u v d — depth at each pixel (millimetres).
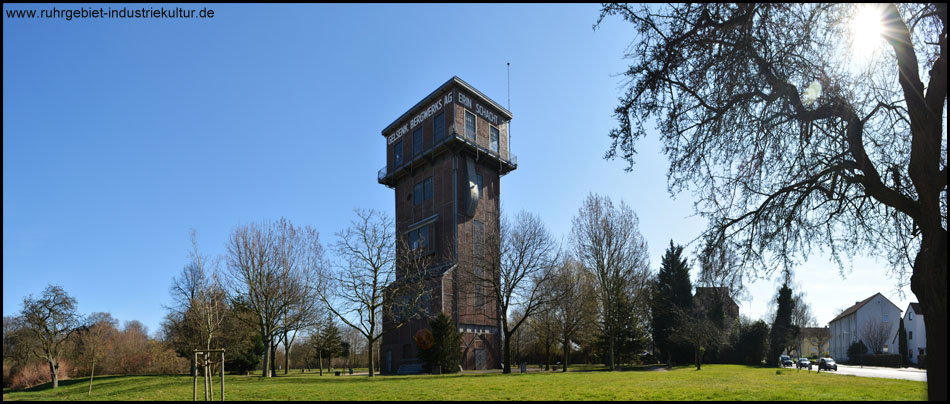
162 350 69438
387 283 42344
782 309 74312
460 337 49219
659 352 72625
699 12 11461
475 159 64812
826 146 13016
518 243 47031
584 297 49125
